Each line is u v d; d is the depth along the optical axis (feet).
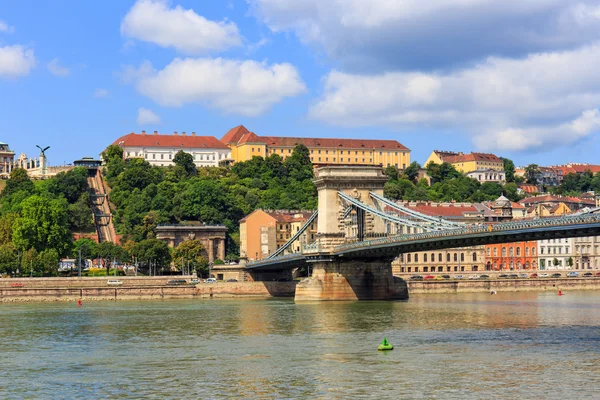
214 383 300.61
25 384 304.09
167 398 279.90
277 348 377.50
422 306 597.52
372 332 429.38
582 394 275.80
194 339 416.26
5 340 420.77
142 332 450.30
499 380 296.71
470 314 524.93
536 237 478.18
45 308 639.76
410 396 276.82
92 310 611.88
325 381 299.99
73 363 346.54
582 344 374.84
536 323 465.47
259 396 280.72
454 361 333.21
